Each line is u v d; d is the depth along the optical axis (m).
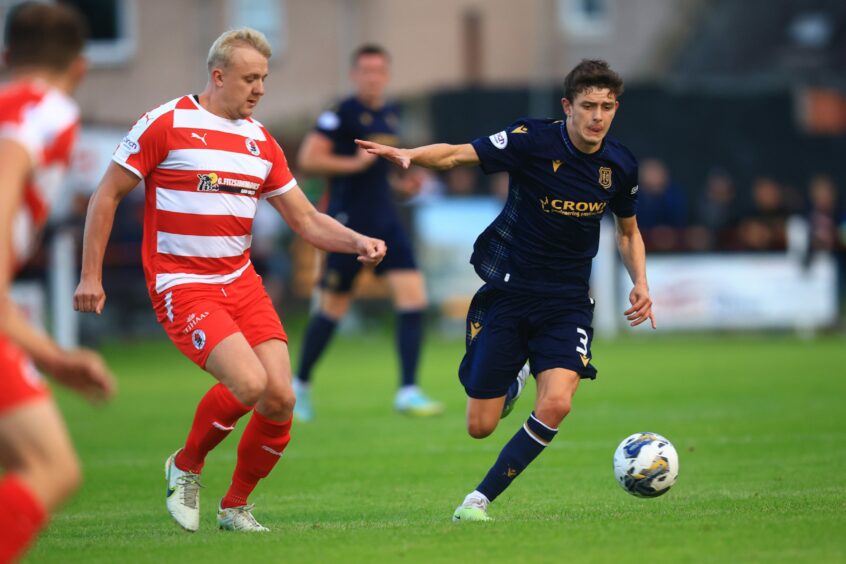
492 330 22.19
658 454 21.62
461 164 21.83
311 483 26.98
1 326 13.43
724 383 47.91
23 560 17.72
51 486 13.76
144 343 72.88
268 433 20.52
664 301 70.12
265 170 21.23
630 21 109.94
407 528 19.80
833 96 88.12
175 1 101.56
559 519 20.52
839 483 25.16
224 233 20.84
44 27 14.34
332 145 38.97
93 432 37.09
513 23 108.75
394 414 40.12
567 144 21.92
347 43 104.06
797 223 70.62
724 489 24.64
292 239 74.19
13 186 13.45
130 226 72.12
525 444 20.97
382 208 39.47
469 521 20.25
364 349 68.75
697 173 85.50
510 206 22.52
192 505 20.66
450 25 107.06
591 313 22.36
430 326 70.50
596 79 21.28
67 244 59.38
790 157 86.38
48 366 13.58
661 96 85.88
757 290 70.50
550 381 21.17
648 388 46.50
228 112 20.86
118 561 17.39
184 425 38.69
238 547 18.25
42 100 13.98
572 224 21.97
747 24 106.50
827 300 71.19
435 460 30.14
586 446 32.00
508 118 81.44
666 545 17.47
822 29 104.75
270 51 21.09
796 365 55.12
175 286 20.62
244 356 19.89
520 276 22.17
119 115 101.19
